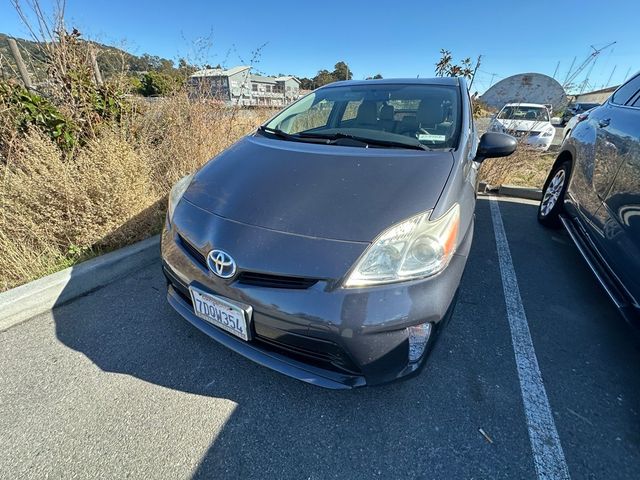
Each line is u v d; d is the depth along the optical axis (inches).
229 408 59.5
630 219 73.5
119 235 103.9
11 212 91.1
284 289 50.1
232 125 167.0
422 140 76.2
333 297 48.0
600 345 73.7
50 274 88.9
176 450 52.7
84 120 127.2
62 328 77.9
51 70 127.3
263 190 60.3
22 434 54.7
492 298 88.9
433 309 50.3
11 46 125.2
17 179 93.4
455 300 56.5
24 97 112.9
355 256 48.2
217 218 58.2
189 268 59.0
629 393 62.3
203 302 57.9
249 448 53.2
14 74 124.0
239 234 53.7
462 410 58.6
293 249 49.8
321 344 50.5
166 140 144.0
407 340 50.8
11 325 78.7
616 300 72.0
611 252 78.6
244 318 53.2
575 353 71.3
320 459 51.6
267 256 50.3
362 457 51.8
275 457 51.9
